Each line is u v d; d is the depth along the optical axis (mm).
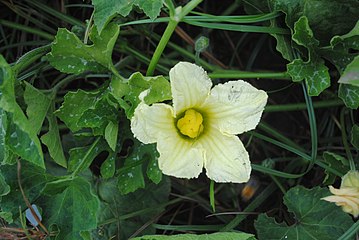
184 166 392
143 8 386
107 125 418
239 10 535
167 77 447
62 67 417
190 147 396
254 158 535
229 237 404
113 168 438
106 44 409
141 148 438
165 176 492
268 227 460
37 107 416
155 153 432
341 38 428
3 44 527
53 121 429
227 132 394
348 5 429
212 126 400
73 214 417
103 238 471
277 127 544
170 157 388
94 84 517
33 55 435
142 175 439
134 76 405
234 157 393
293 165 506
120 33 493
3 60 381
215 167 396
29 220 430
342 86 440
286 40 451
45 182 422
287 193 461
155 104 381
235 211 515
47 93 439
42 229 428
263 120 544
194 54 529
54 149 424
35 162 383
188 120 391
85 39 427
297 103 506
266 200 520
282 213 509
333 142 521
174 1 479
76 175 418
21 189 412
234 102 391
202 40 449
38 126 415
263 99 386
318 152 519
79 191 414
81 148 435
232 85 389
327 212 452
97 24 386
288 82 538
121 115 431
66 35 401
